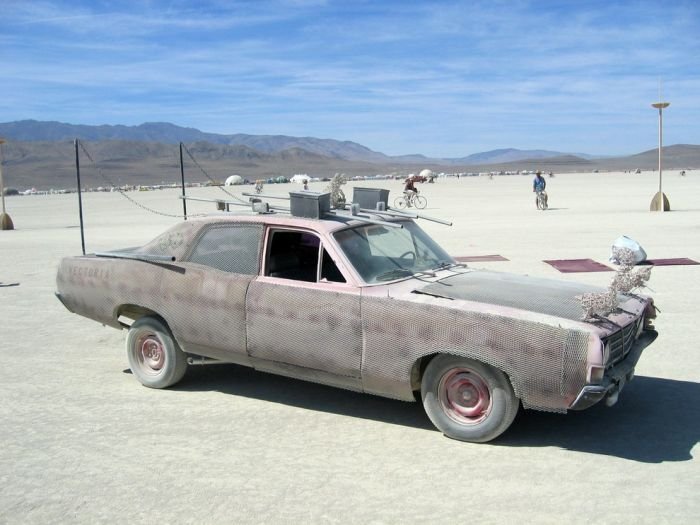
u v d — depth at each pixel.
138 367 6.49
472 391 4.93
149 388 6.41
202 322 5.91
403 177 184.75
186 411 5.75
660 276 11.62
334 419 5.52
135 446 5.00
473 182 100.75
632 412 5.52
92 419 5.58
